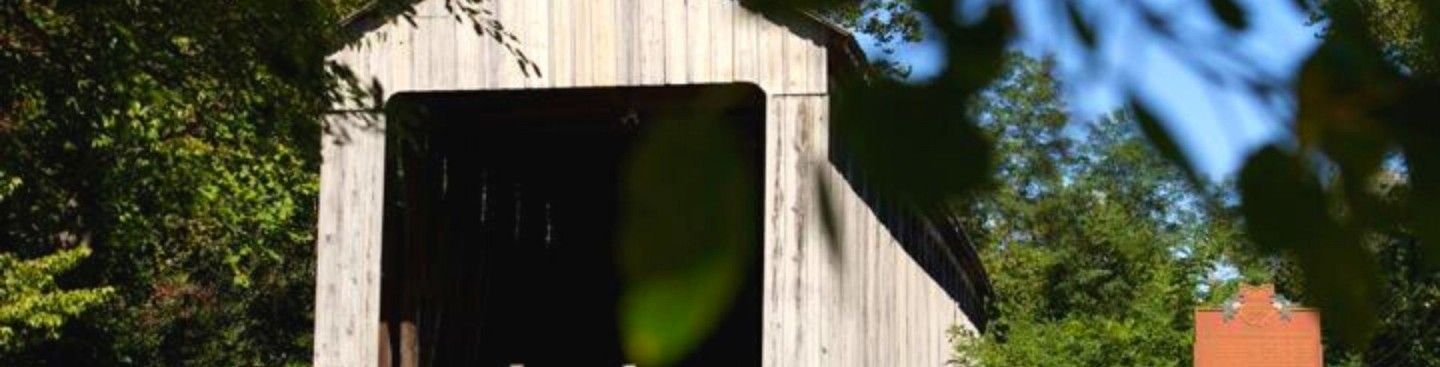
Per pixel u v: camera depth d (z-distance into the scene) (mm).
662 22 16734
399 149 17969
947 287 22359
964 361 20750
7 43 15188
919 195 1278
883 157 1281
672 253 1313
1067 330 19656
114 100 16078
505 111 18844
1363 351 1318
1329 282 1293
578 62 17047
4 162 16812
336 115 17000
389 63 17469
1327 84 1270
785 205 3764
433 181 20000
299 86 15430
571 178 20109
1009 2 1262
